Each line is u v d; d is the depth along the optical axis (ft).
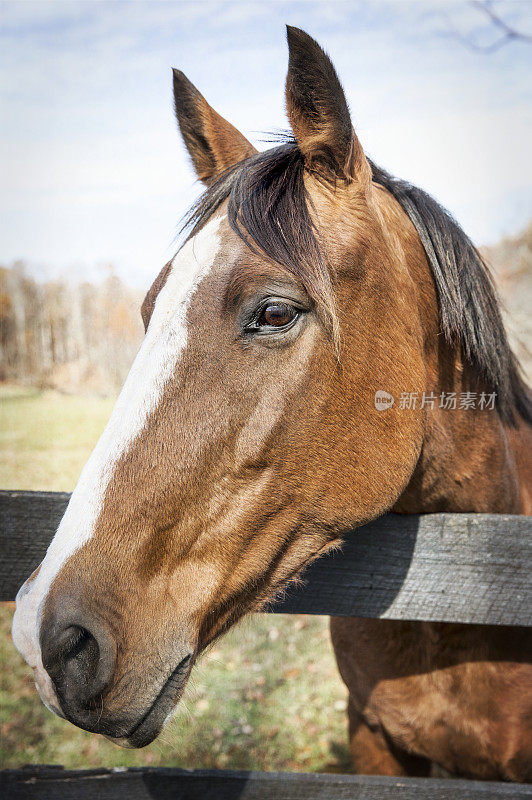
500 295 6.37
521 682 5.85
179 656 4.08
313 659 14.49
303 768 11.05
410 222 5.24
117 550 3.97
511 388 6.14
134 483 4.04
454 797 5.29
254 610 4.65
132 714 3.92
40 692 3.86
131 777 5.41
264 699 13.01
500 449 5.78
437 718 6.11
